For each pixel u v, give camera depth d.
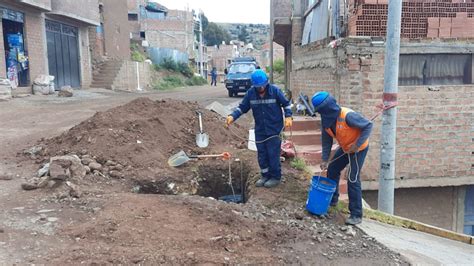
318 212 5.32
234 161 7.32
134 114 8.19
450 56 8.38
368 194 8.52
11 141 8.14
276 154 6.14
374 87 7.97
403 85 8.26
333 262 4.18
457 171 8.41
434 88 8.15
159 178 6.42
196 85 39.78
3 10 15.59
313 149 8.18
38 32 18.16
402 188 8.58
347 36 8.43
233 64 22.38
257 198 5.82
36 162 6.64
